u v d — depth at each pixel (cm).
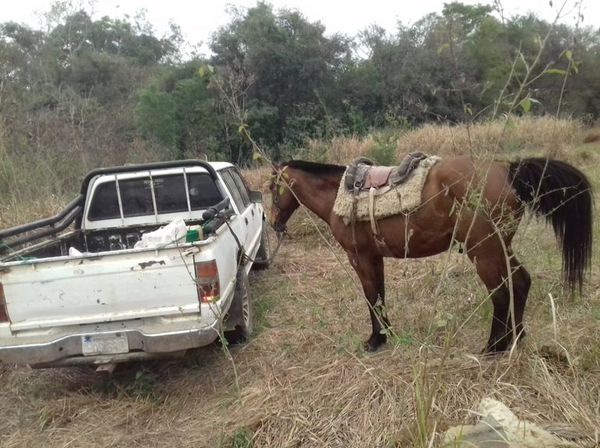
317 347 452
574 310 432
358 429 322
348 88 2142
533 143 1441
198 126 1838
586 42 2511
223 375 444
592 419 288
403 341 318
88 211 579
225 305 430
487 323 430
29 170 969
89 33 3506
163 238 429
